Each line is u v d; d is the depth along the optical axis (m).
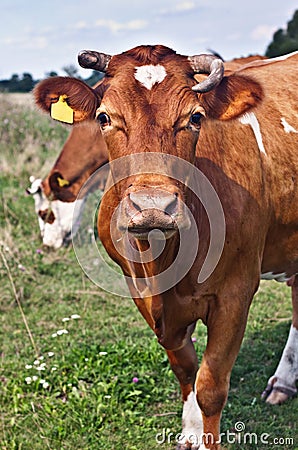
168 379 4.43
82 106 3.28
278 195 3.68
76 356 4.70
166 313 3.28
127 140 2.86
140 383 4.35
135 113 2.85
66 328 5.45
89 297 6.14
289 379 4.29
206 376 3.34
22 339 5.29
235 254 3.34
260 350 4.91
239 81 3.22
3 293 6.14
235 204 3.33
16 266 6.70
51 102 3.31
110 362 4.59
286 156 3.72
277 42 22.88
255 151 3.56
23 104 13.09
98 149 7.48
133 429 3.90
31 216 8.33
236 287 3.37
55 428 3.88
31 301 6.09
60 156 7.59
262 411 4.14
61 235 7.54
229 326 3.35
